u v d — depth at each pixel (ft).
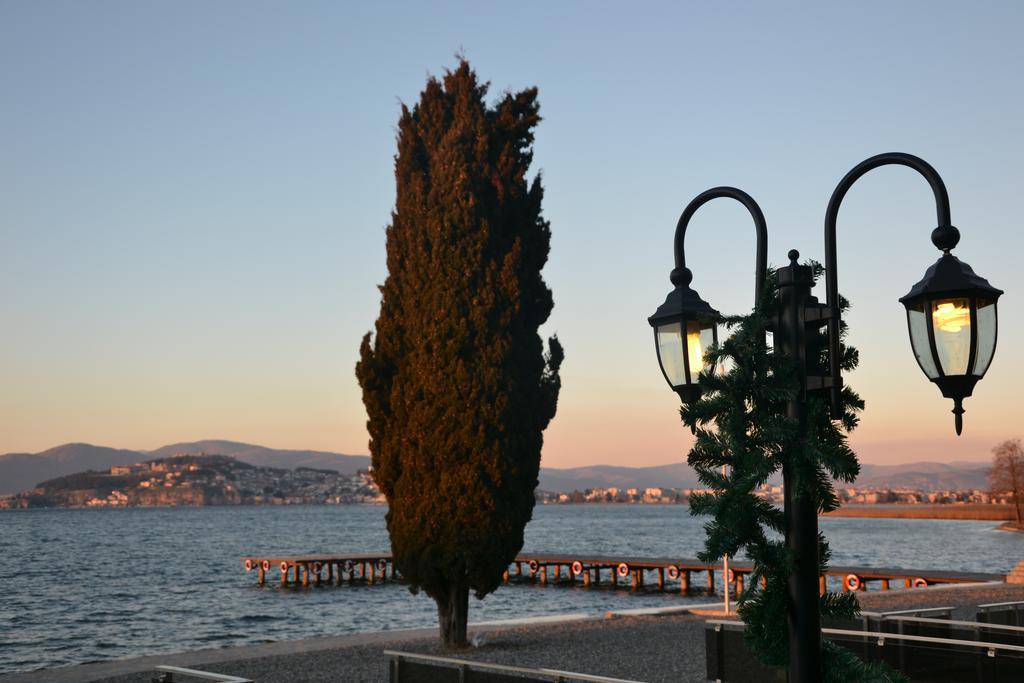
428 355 55.88
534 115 60.70
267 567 170.71
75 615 119.85
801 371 16.15
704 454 16.40
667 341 18.95
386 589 163.84
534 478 57.21
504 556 55.01
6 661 84.02
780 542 15.93
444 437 54.95
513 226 59.31
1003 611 39.52
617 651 53.47
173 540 374.02
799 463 15.56
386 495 57.82
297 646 55.06
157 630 105.70
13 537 395.96
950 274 14.99
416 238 57.72
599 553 281.74
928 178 15.42
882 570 131.95
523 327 57.88
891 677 15.89
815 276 16.63
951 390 15.24
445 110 60.34
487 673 24.12
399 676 27.20
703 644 56.18
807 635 15.60
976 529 544.62
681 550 301.63
